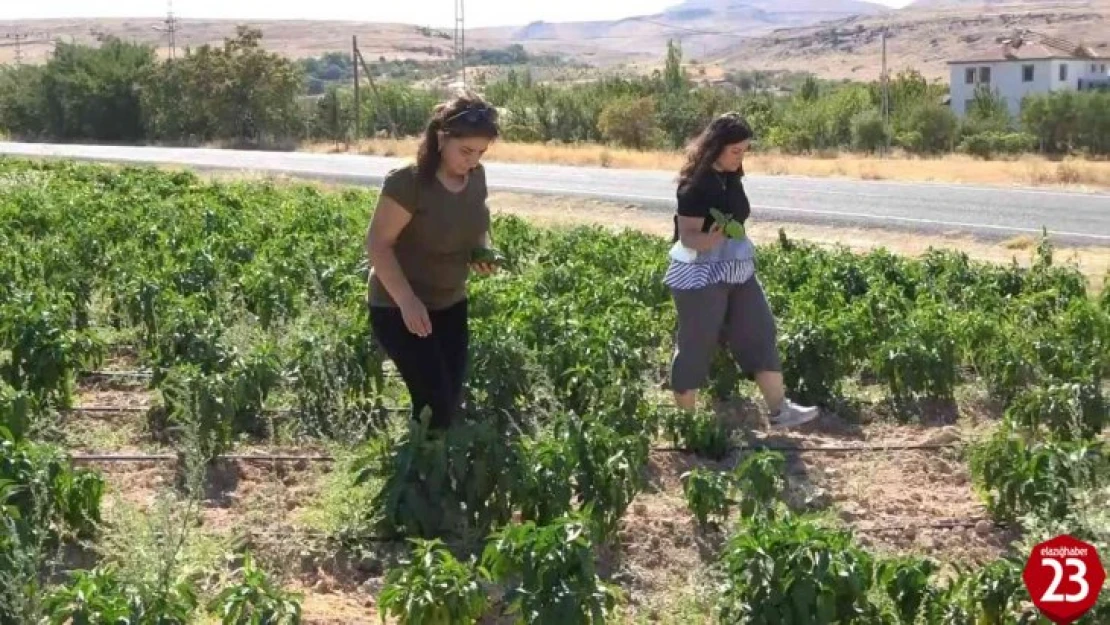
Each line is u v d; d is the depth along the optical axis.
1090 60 90.56
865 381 9.69
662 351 10.18
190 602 4.84
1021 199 25.44
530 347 8.59
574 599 4.77
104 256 11.79
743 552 4.94
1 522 5.01
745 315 7.98
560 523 4.98
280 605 4.73
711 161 7.68
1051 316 10.70
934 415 8.85
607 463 6.02
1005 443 6.49
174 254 11.91
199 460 6.27
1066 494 6.09
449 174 6.24
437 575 4.82
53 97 68.00
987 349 9.28
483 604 4.83
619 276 11.95
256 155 46.34
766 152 52.31
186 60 64.50
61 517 5.90
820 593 4.80
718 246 7.77
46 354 7.72
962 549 6.32
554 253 13.39
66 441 7.54
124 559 5.34
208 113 63.53
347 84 180.38
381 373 8.09
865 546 6.29
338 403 7.87
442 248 6.38
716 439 7.61
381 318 6.52
